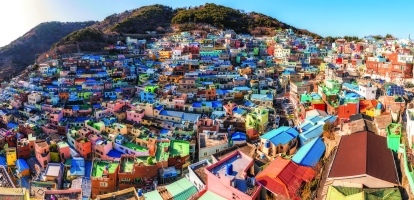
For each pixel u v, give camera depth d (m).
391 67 138.00
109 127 112.94
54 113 127.75
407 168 51.66
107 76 179.38
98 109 132.50
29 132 118.56
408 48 171.75
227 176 61.28
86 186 84.44
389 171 56.69
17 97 151.50
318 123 93.75
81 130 111.94
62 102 145.62
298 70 186.88
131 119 125.75
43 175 85.44
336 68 152.25
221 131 112.12
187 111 132.25
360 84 118.31
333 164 62.81
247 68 182.00
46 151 98.62
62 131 120.69
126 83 173.25
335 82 124.75
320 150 74.94
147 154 95.88
